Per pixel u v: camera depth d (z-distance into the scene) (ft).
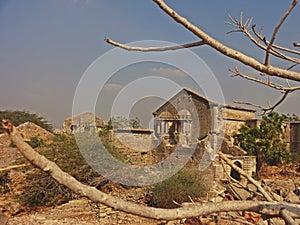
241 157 65.57
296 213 5.54
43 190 49.62
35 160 3.25
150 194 46.44
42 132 95.14
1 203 49.19
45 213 44.47
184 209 4.92
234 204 5.42
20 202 49.11
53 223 39.83
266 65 4.53
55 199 49.73
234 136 78.84
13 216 45.16
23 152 3.14
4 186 54.03
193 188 41.24
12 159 61.52
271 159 75.82
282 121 80.12
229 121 86.28
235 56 4.42
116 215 41.19
